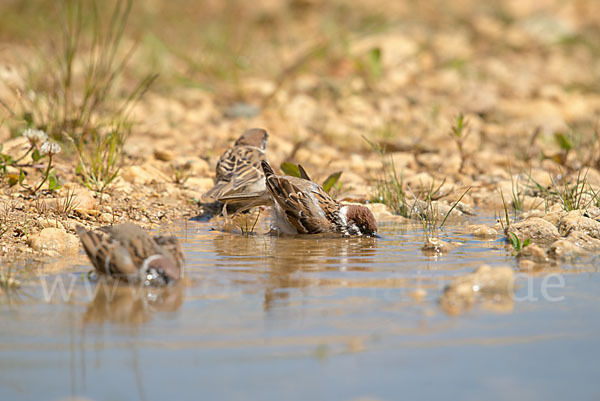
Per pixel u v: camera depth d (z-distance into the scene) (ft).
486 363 20.06
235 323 22.74
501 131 62.39
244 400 17.97
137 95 66.39
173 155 50.16
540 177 47.80
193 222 39.96
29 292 25.81
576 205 40.37
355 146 57.26
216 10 97.14
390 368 19.74
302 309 24.08
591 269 29.32
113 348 20.83
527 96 72.64
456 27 94.38
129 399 18.03
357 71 76.38
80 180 43.37
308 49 81.82
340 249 33.50
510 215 41.73
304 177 40.88
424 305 24.61
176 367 19.65
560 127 62.69
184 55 74.18
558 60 85.10
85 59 71.51
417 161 53.93
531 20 94.63
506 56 86.22
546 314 23.76
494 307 24.45
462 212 42.04
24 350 20.67
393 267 29.81
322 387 18.65
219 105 67.10
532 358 20.42
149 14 90.89
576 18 100.89
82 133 47.52
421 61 80.69
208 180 47.19
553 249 31.37
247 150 45.11
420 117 64.59
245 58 78.95
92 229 35.81
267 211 43.86
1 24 83.20
